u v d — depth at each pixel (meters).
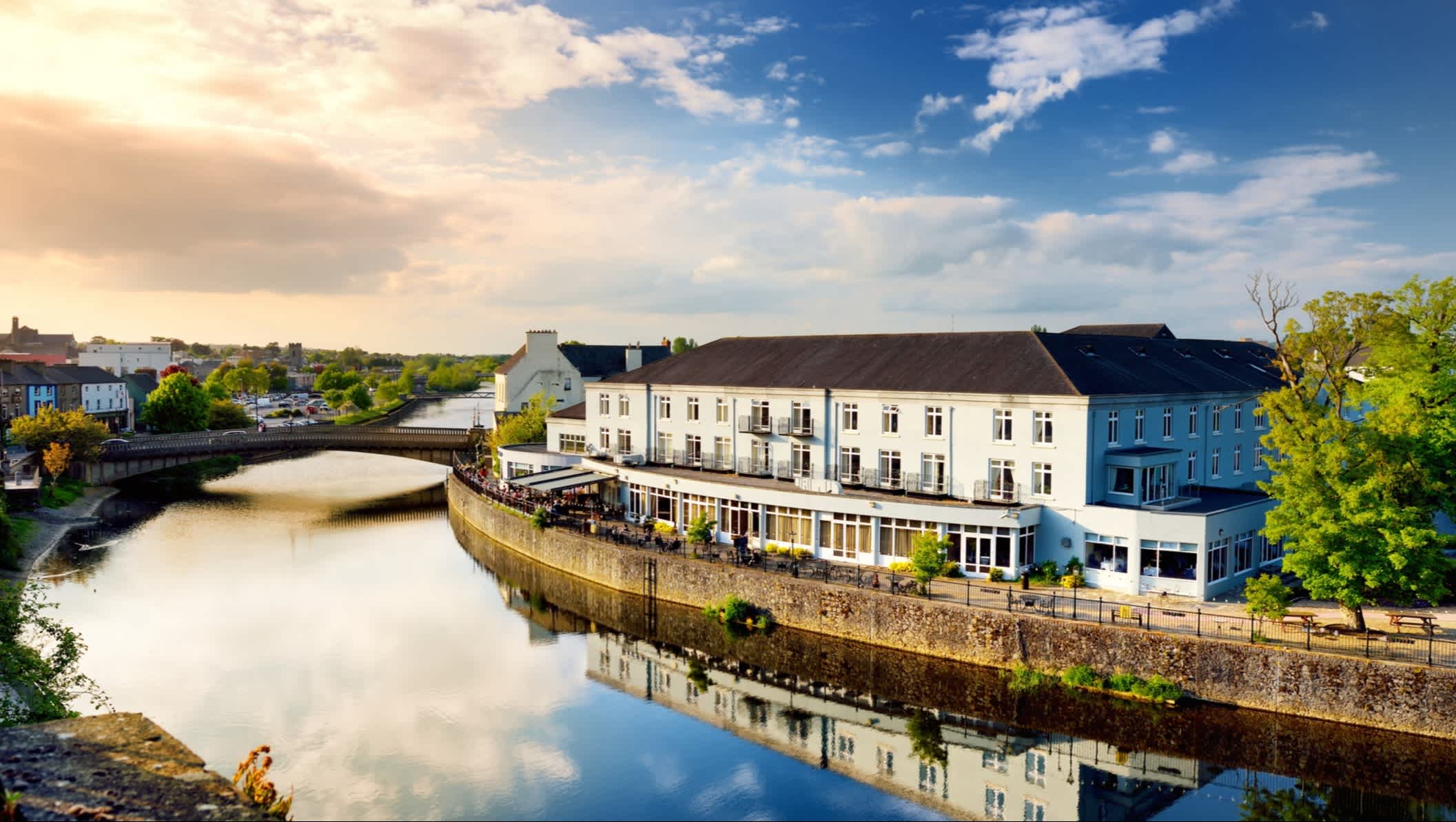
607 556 53.59
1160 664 35.47
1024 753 33.28
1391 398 38.91
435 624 49.19
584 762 32.47
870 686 40.47
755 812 28.92
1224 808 28.97
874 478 52.31
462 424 163.00
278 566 62.47
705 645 45.72
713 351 67.94
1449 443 36.44
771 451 57.53
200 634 46.91
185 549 67.44
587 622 49.94
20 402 116.38
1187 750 33.28
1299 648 33.62
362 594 55.31
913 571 43.94
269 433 97.38
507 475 77.12
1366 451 35.53
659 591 50.72
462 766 31.98
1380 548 33.50
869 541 49.00
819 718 36.72
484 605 53.19
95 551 65.94
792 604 45.25
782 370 59.56
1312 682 32.91
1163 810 28.88
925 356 54.34
